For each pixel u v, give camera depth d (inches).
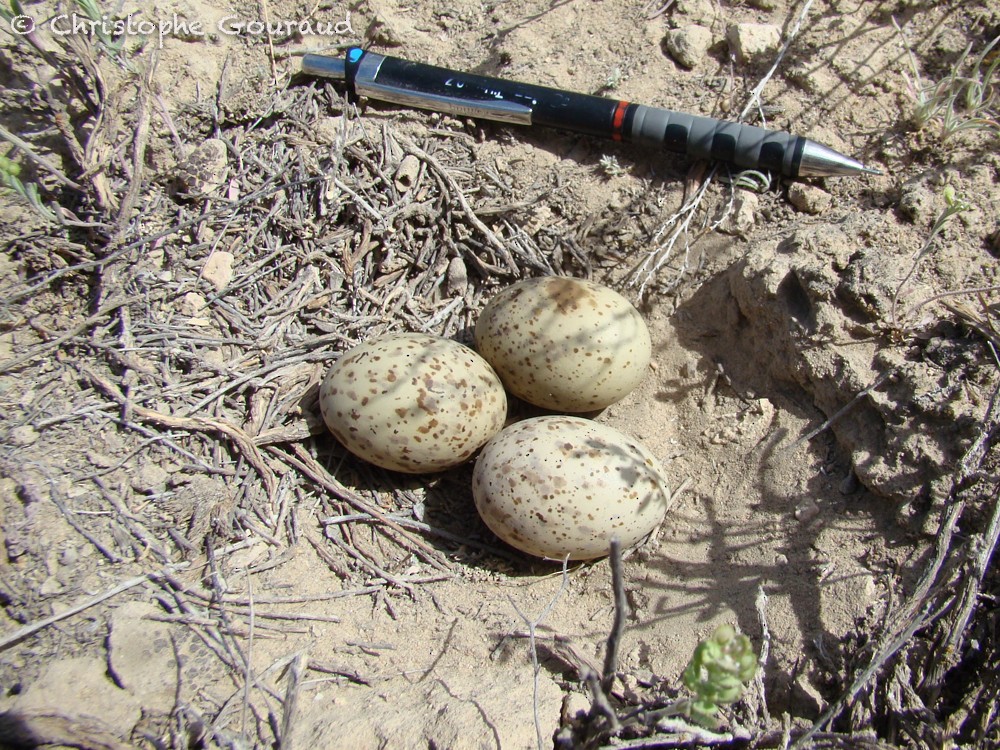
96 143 7.2
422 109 8.1
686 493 6.8
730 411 7.0
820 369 6.4
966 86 7.5
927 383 5.9
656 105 8.0
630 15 8.5
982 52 7.4
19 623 5.6
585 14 8.5
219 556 6.1
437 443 6.4
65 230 7.0
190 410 6.5
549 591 6.4
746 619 5.9
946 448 5.8
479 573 6.5
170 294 7.0
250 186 7.6
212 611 5.8
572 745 4.9
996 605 5.3
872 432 6.1
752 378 7.0
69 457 6.2
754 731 5.2
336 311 7.4
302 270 7.4
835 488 6.2
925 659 5.2
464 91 7.9
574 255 7.6
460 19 8.7
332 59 8.1
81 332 6.7
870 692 5.2
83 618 5.6
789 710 5.5
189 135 7.7
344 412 6.4
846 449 6.2
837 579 5.7
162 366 6.7
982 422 5.7
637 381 6.9
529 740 5.2
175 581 5.8
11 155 7.2
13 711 5.1
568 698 5.5
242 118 7.9
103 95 7.2
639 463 6.2
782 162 7.3
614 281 7.6
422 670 5.9
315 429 6.8
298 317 7.3
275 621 5.9
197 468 6.4
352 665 5.8
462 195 7.6
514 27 8.5
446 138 8.0
